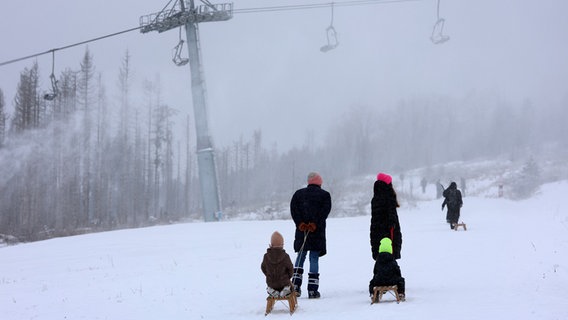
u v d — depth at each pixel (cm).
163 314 1219
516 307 1005
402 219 4228
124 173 10825
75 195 8756
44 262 2561
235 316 1141
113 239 3284
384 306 1095
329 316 1043
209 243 2870
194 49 5456
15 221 8812
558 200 5909
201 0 5478
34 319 1262
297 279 1319
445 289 1271
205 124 5366
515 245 2048
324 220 1324
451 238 2508
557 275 1345
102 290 1622
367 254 2142
